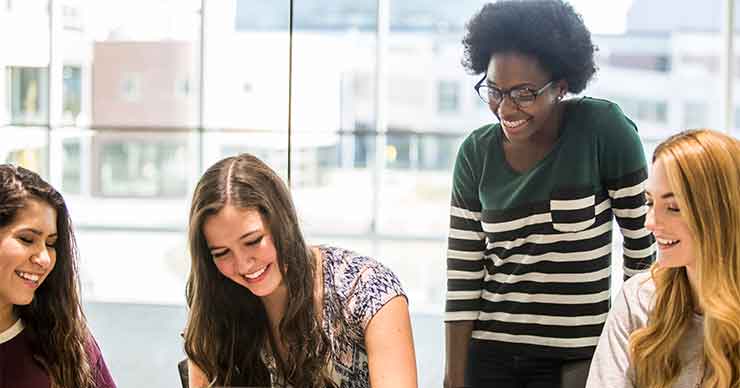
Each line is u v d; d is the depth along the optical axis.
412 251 3.42
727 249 1.54
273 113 3.13
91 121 3.58
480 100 2.28
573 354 2.26
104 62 3.41
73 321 1.90
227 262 1.71
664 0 3.12
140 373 3.31
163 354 3.45
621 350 1.70
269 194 1.71
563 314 2.26
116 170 4.18
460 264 2.32
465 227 2.31
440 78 3.20
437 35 3.12
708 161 1.54
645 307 1.70
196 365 1.84
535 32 2.21
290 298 1.76
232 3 3.16
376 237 3.37
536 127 2.22
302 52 3.07
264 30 3.13
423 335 2.60
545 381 2.29
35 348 1.88
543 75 2.22
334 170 3.20
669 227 1.58
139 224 4.36
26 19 3.25
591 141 2.20
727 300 1.54
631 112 3.06
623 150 2.19
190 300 1.83
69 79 3.39
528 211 2.25
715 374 1.57
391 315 1.76
